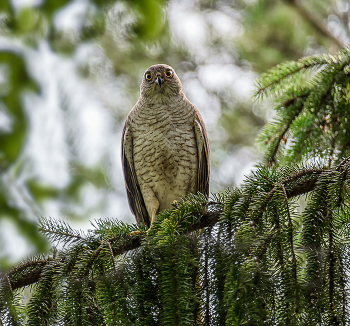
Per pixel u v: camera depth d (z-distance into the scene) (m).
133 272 8.24
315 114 8.39
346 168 8.23
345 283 7.69
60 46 8.25
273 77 8.41
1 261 8.25
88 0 8.22
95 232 8.30
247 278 7.34
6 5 8.08
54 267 8.27
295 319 7.33
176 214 8.28
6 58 7.98
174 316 7.89
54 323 8.25
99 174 8.56
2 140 7.88
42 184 8.23
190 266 8.23
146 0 8.05
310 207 8.23
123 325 8.16
